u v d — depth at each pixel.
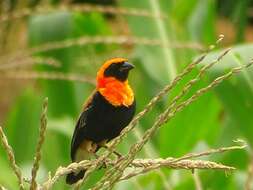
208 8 14.59
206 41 14.75
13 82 19.80
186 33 14.61
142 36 14.49
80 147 9.31
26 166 13.20
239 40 16.16
